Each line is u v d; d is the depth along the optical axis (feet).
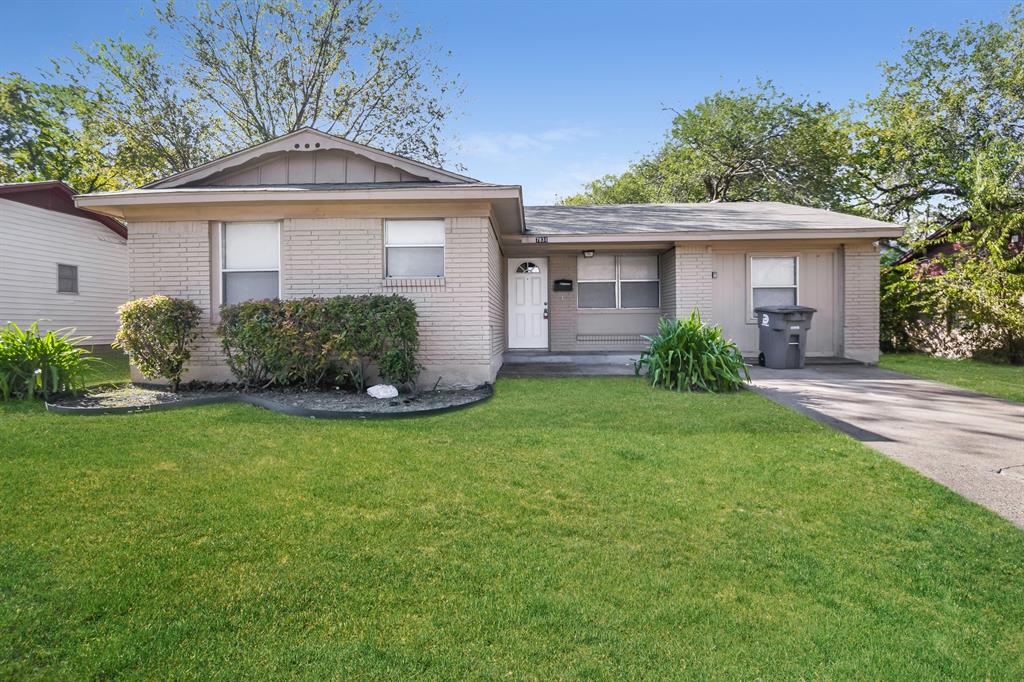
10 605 7.80
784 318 33.47
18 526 10.27
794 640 7.39
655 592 8.50
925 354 43.65
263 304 23.65
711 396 23.66
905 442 16.55
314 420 18.86
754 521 10.98
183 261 26.53
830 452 15.31
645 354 29.40
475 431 17.43
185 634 7.29
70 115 70.13
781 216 41.42
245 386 24.57
